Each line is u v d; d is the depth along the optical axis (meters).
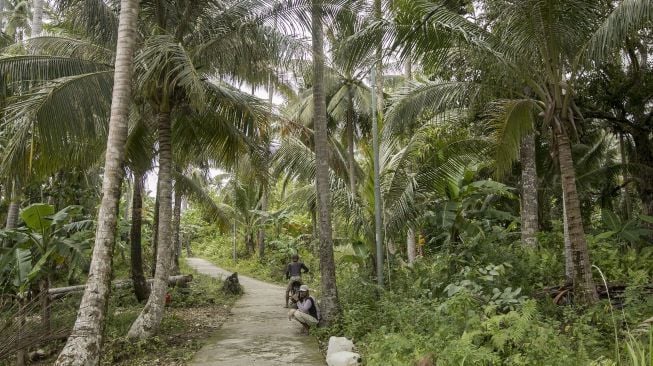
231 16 8.80
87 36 9.11
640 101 11.83
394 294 8.37
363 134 18.98
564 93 7.89
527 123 8.02
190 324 9.79
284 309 11.89
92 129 7.75
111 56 9.03
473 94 8.71
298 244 26.20
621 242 11.55
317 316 8.76
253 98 9.52
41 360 7.34
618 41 6.61
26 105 6.74
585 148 18.02
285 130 11.09
